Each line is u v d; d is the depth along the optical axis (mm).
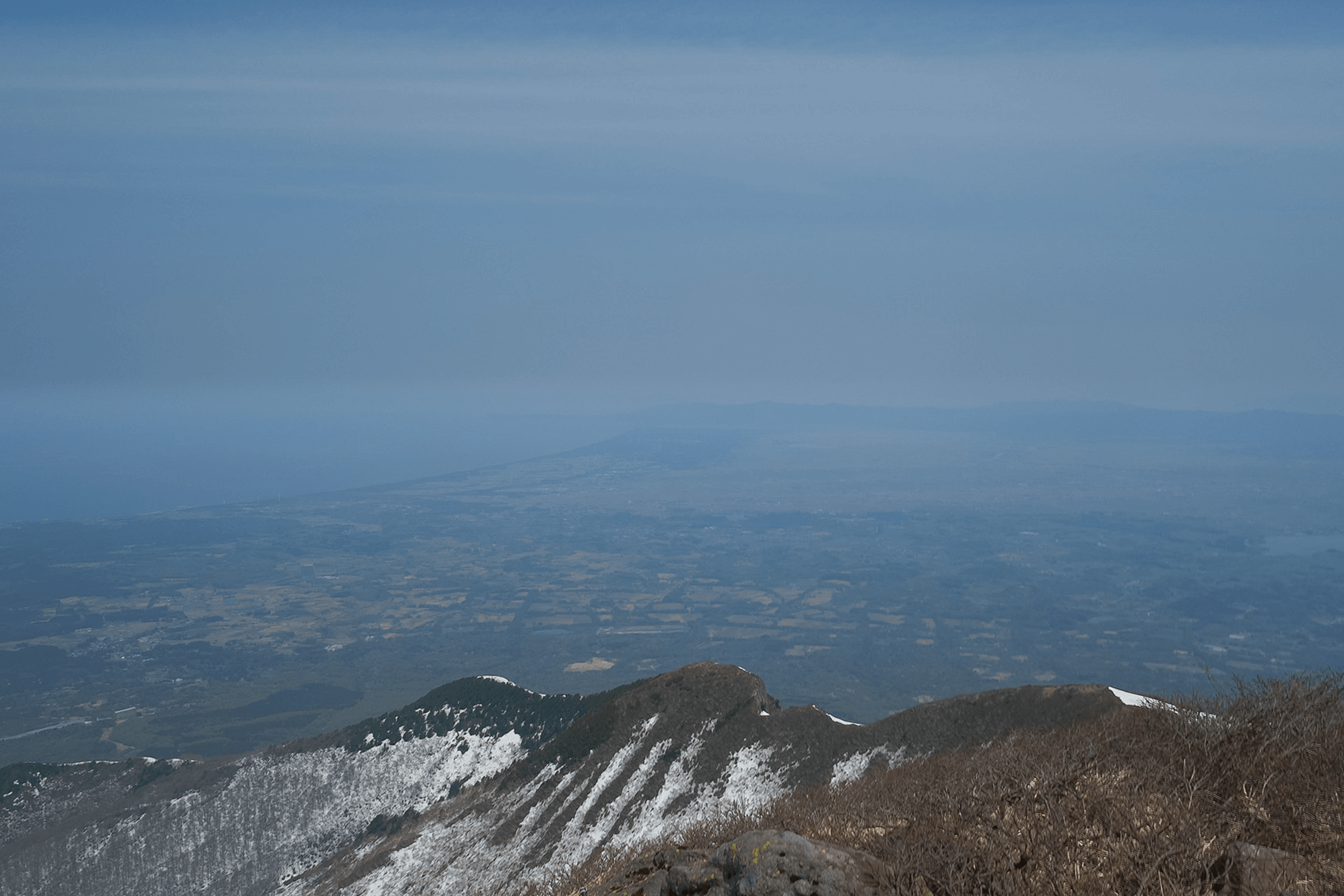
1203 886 8703
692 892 10188
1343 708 12039
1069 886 8734
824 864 9305
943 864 9336
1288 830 9781
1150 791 10648
